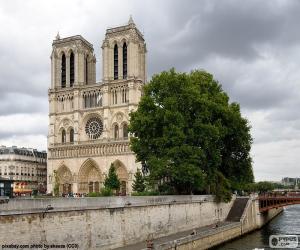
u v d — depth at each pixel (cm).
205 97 8731
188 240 5994
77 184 16512
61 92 17575
